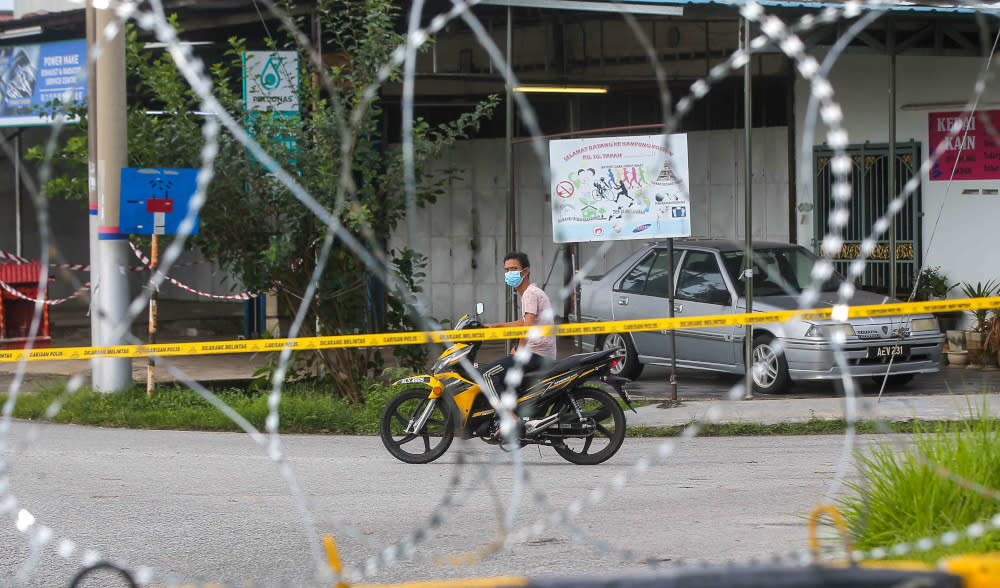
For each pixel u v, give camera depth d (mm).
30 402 21656
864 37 25844
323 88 23141
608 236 21484
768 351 23656
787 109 31484
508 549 11469
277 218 22531
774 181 31922
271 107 22156
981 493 10172
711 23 31062
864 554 9852
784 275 25031
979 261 28906
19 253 36469
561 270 35312
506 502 13930
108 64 21422
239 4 26812
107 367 21844
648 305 25938
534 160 35656
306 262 22812
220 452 17953
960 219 29141
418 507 13609
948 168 29219
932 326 23812
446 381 16812
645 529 12297
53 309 44219
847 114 30844
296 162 22141
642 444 19141
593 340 27484
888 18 25219
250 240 22688
